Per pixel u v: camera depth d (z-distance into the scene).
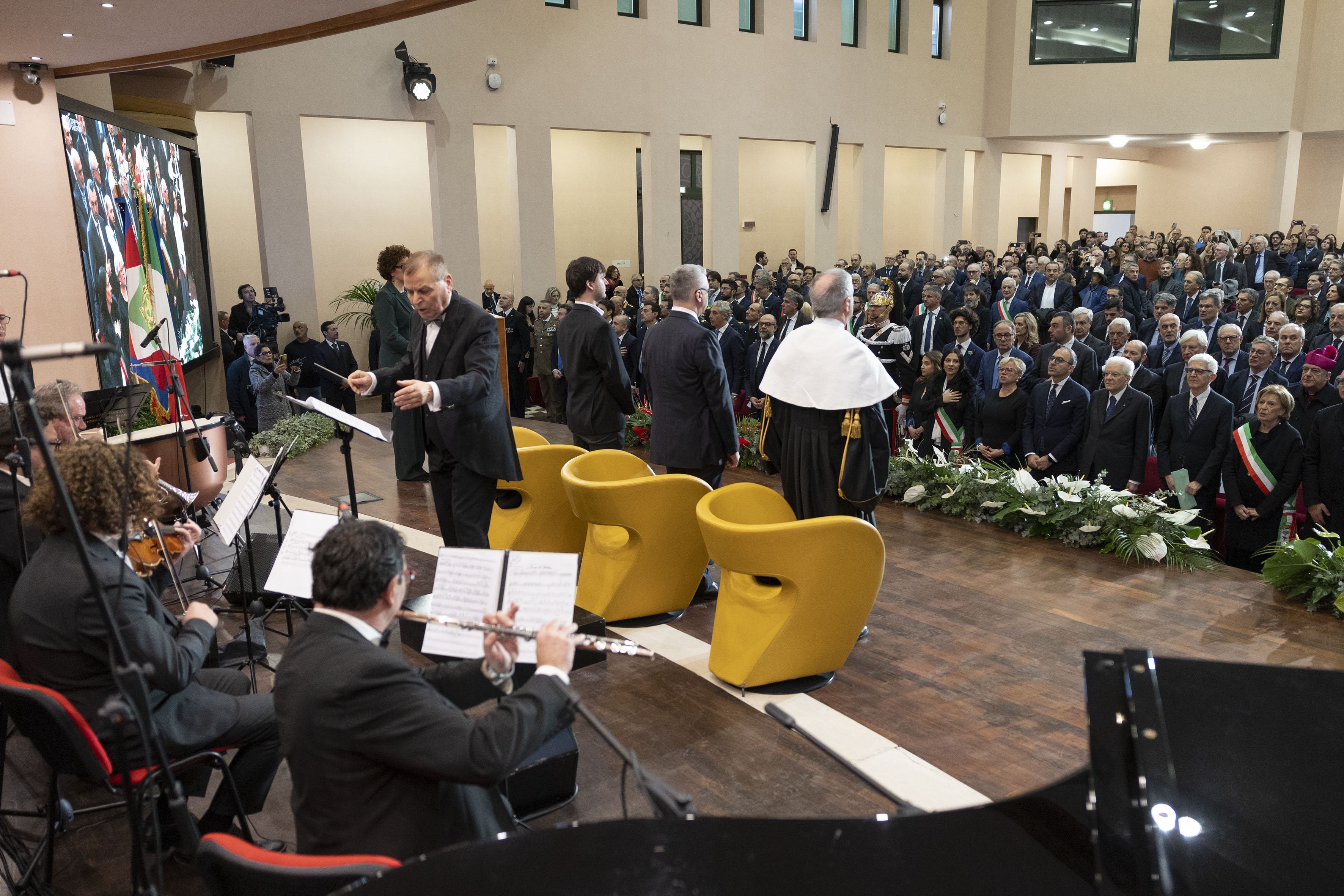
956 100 21.11
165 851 2.99
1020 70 21.20
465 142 13.77
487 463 4.24
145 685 2.19
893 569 5.45
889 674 4.14
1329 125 20.70
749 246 21.36
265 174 12.08
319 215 14.53
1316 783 1.77
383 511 6.83
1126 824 1.72
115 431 6.54
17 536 3.37
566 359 5.55
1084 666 2.03
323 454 8.72
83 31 6.00
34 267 7.00
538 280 14.87
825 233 19.06
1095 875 1.67
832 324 4.23
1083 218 25.20
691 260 19.66
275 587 3.07
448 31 13.41
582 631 4.24
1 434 3.46
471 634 2.39
